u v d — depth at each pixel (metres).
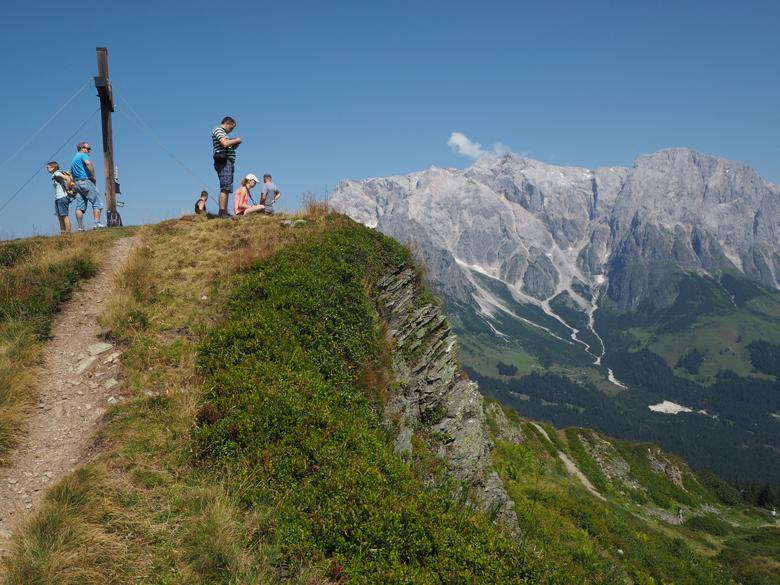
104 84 21.33
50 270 14.34
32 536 6.62
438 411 17.20
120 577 6.43
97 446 8.75
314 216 21.11
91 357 11.44
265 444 8.78
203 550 6.82
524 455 37.03
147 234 19.05
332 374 12.26
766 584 33.88
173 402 9.72
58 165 19.72
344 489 8.18
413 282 19.89
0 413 9.02
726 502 70.31
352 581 6.80
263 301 13.43
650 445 67.50
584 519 25.31
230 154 20.47
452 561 7.35
